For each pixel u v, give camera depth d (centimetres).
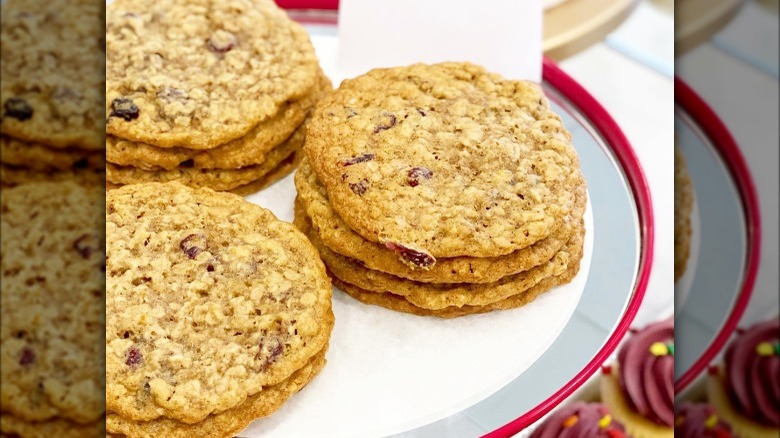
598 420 41
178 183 44
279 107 46
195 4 48
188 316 40
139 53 46
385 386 41
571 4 54
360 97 46
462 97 46
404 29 50
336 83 50
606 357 42
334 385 41
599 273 44
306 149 44
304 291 41
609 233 46
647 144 48
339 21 51
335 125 44
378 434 40
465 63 47
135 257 41
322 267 42
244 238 42
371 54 50
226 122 44
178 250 42
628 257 45
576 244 44
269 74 46
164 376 39
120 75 45
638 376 42
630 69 51
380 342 42
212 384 39
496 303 43
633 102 50
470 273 41
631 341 43
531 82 48
